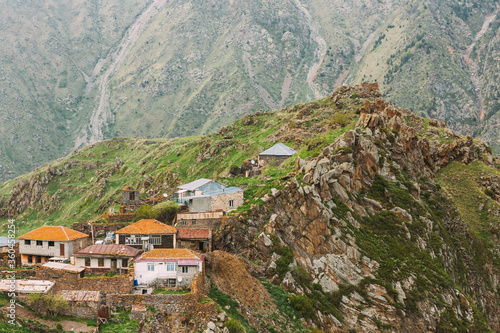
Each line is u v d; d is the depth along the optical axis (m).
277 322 78.31
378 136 128.12
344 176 108.88
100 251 78.62
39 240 83.19
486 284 131.25
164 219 102.25
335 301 89.56
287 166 124.06
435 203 133.50
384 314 90.69
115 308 67.50
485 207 151.50
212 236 90.56
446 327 93.12
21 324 62.47
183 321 66.62
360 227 104.38
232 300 77.31
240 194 103.12
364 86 180.25
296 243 93.69
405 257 102.38
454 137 185.38
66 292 67.69
